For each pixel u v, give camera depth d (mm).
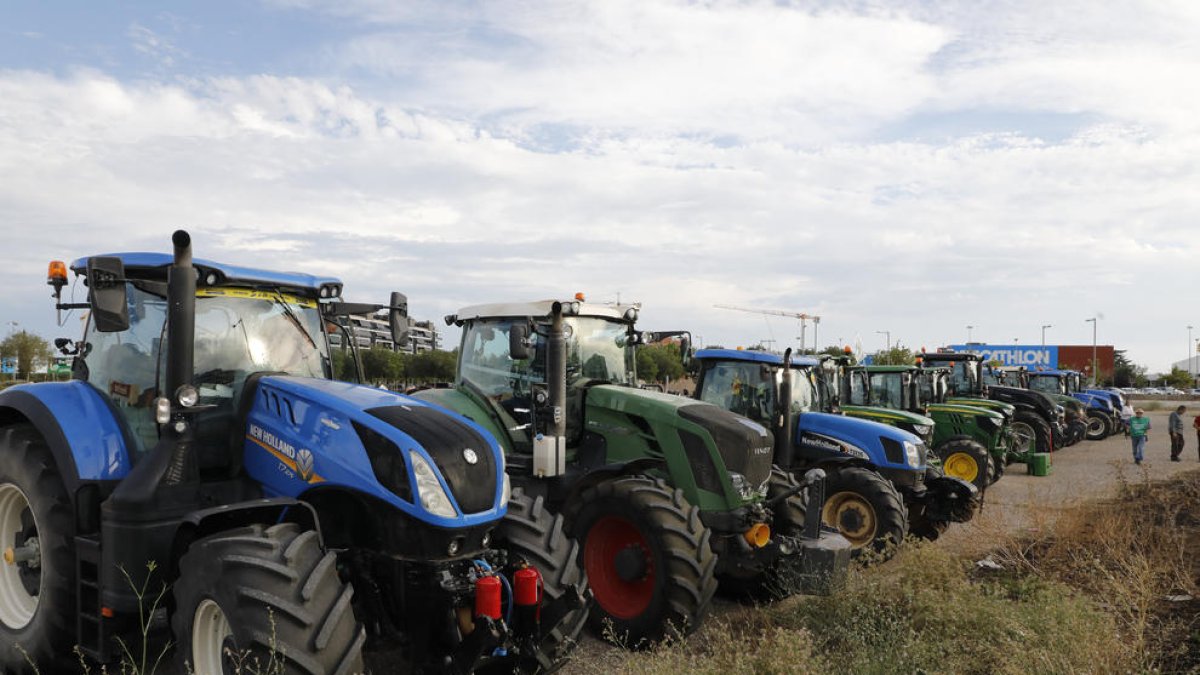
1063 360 59375
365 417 4012
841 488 8273
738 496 6195
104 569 3943
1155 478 14953
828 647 5203
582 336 6984
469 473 3977
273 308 4855
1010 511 10906
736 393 9031
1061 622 4875
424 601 3910
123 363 4520
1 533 4801
